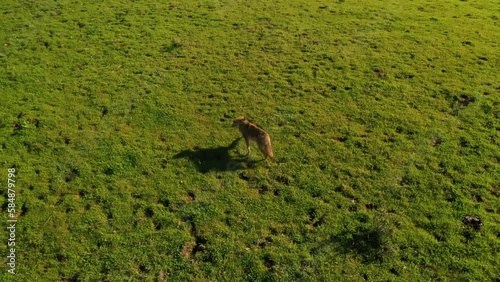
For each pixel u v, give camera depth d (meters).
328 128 17.09
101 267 12.30
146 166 15.57
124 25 25.27
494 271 11.69
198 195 14.41
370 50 22.31
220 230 13.22
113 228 13.41
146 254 12.60
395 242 12.54
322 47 22.72
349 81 19.86
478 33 23.84
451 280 11.53
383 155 15.68
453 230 12.84
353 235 12.82
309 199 14.09
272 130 17.08
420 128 16.89
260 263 12.23
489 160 15.27
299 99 18.84
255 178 14.94
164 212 13.88
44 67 21.33
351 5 27.81
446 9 27.28
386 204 13.80
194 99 19.06
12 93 19.36
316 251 12.47
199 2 28.27
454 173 14.78
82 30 24.70
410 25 24.92
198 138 16.81
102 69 21.20
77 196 14.52
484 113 17.56
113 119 17.92
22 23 25.30
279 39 23.64
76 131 17.25
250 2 28.39
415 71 20.42
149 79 20.42
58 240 13.07
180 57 22.17
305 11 27.03
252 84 19.95
